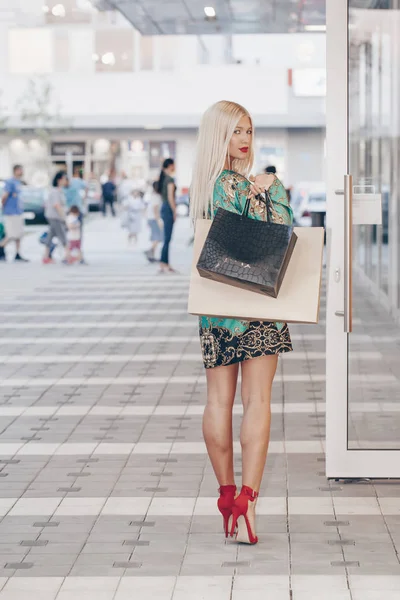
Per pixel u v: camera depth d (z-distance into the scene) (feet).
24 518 15.79
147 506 16.35
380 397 18.15
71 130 135.85
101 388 26.66
